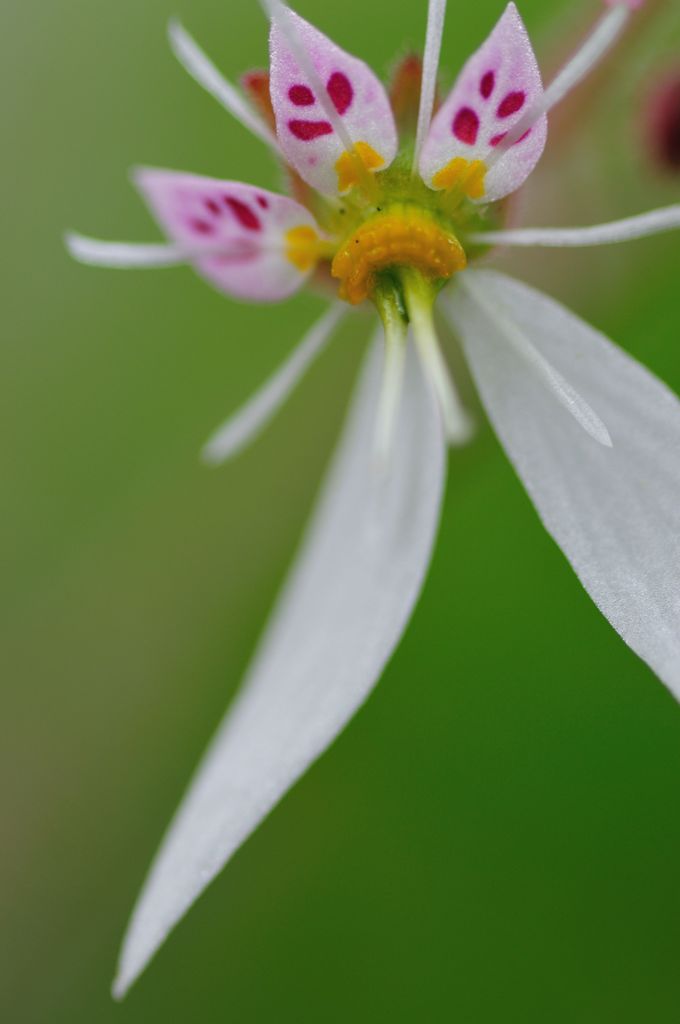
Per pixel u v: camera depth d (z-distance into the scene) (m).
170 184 0.06
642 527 0.06
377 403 0.06
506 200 0.06
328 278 0.06
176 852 0.06
